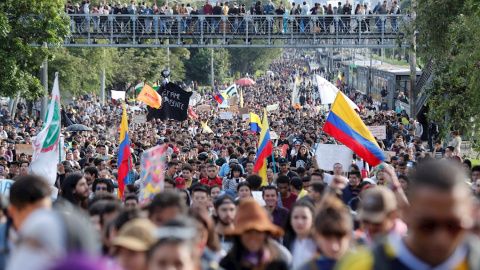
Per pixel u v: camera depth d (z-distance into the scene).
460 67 57.38
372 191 13.93
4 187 28.69
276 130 79.56
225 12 109.94
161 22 108.81
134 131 76.06
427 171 7.39
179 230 9.48
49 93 120.44
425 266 7.50
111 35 106.44
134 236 11.77
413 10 68.50
